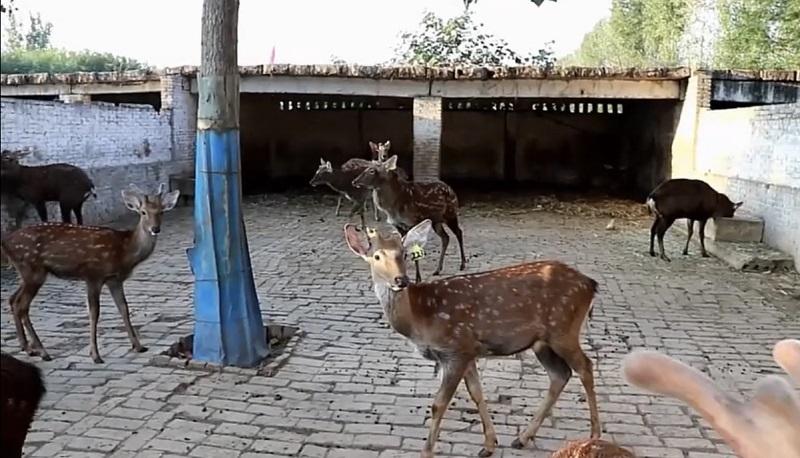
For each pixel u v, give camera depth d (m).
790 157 8.01
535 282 3.42
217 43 4.45
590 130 16.20
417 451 3.43
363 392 4.18
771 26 12.24
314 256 8.33
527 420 3.81
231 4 4.45
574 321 3.46
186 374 4.42
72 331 5.27
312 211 12.06
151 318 5.66
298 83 12.40
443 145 16.50
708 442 3.55
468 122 16.36
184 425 3.68
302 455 3.37
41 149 8.52
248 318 4.62
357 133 16.47
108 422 3.69
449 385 3.30
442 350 3.30
